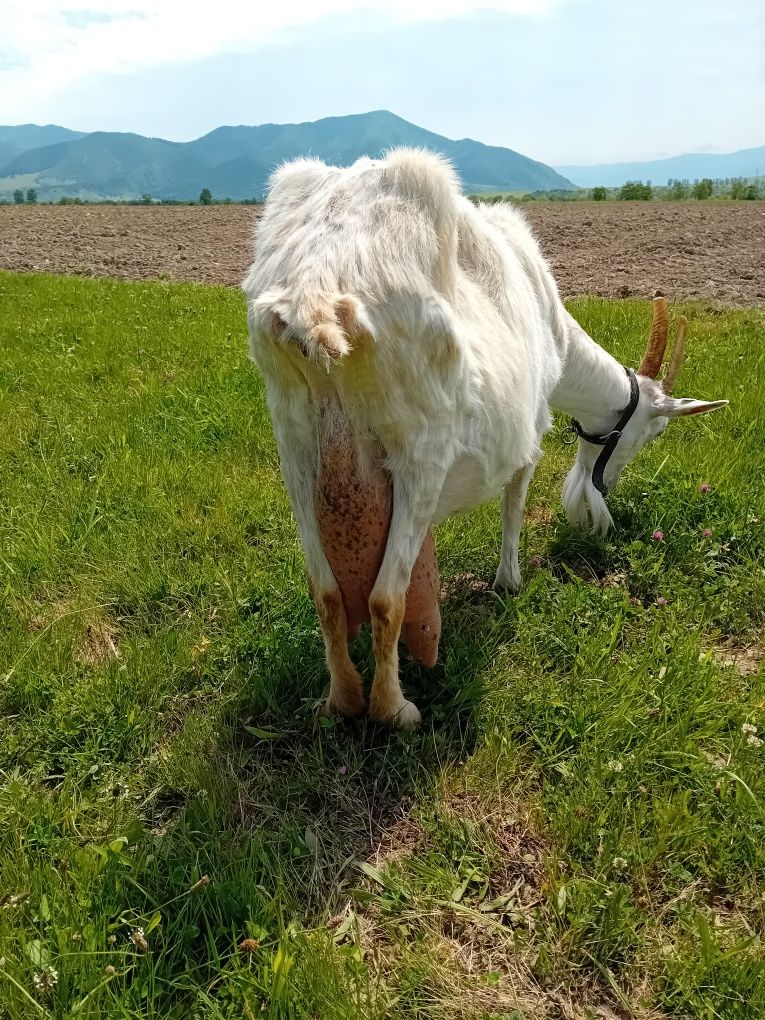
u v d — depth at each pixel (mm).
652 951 907
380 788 1143
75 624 1468
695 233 7680
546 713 1222
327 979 844
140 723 1232
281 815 1098
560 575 1671
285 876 999
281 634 1381
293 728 1240
